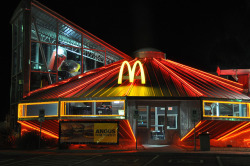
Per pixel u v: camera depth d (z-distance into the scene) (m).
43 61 31.44
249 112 24.53
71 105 24.36
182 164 14.02
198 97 22.62
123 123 23.03
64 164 14.30
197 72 31.56
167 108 24.78
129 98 22.52
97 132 22.25
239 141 25.09
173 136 24.42
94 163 14.57
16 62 33.75
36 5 31.42
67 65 32.44
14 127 30.91
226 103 24.05
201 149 20.17
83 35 33.84
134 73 27.00
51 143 24.77
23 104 26.05
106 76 29.02
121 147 22.81
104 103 24.25
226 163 14.29
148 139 24.55
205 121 22.84
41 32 31.89
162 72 29.06
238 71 29.00
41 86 30.86
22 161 15.75
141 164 14.07
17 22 34.16
